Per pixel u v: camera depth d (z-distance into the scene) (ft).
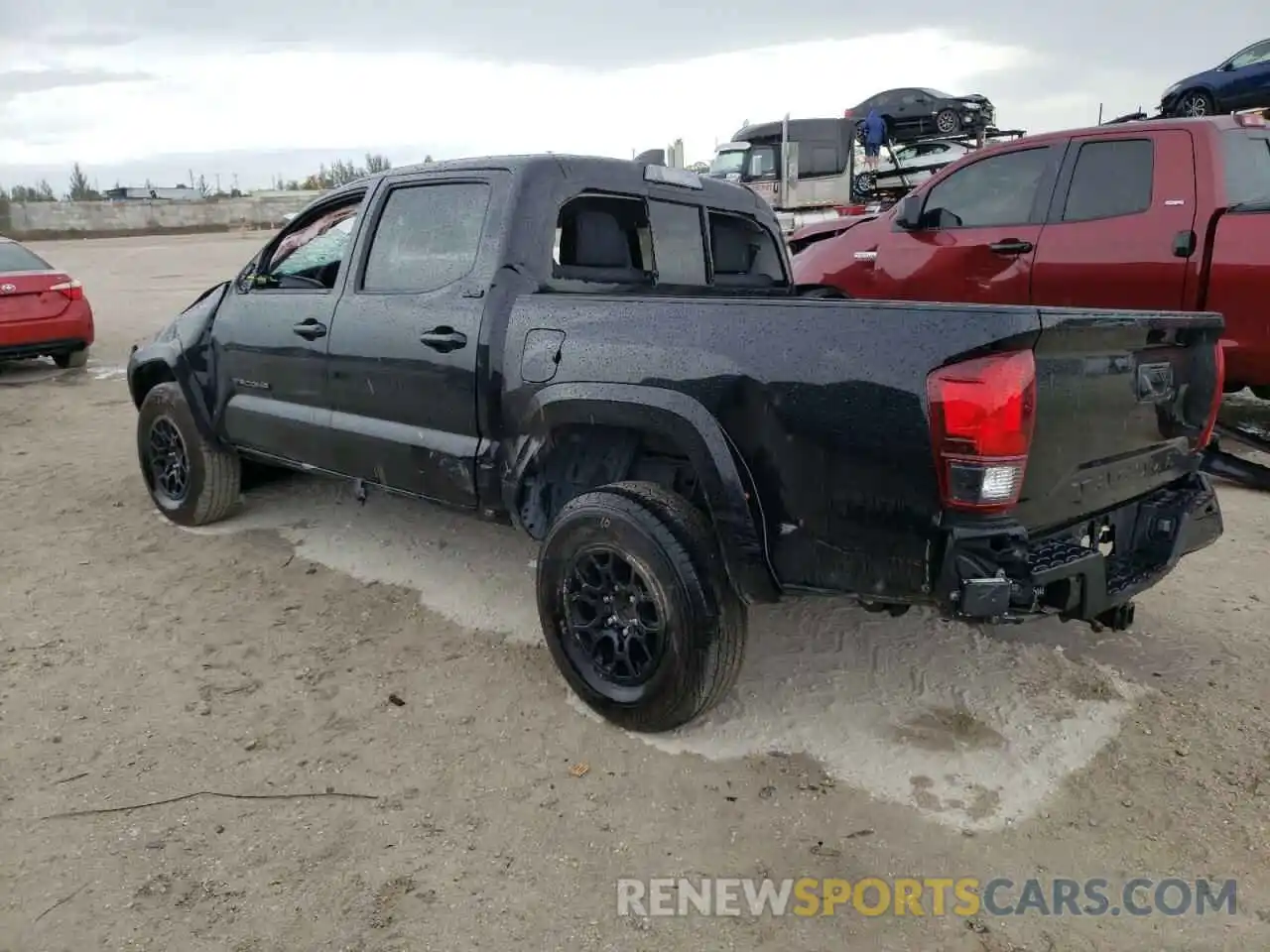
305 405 14.56
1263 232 17.56
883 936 7.88
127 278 74.13
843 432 8.85
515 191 11.97
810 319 9.16
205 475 16.99
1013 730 10.67
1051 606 9.00
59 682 11.92
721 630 9.90
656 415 10.04
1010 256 20.83
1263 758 10.17
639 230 13.66
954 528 8.39
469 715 11.13
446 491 12.50
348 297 13.67
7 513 18.85
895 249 22.80
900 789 9.70
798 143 54.34
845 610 13.65
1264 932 7.88
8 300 33.65
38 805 9.46
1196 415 11.20
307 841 8.95
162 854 8.75
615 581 10.52
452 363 11.96
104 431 26.25
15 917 7.98
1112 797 9.55
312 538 16.89
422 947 7.70
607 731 10.77
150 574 15.46
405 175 13.41
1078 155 20.11
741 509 9.55
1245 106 46.55
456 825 9.20
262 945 7.70
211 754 10.37
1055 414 8.73
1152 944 7.78
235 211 175.11
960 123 55.52
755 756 10.27
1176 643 12.78
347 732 10.81
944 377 8.25
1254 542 16.46
